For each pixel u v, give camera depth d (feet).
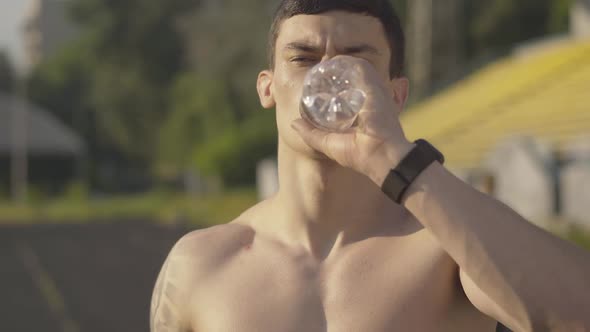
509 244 3.41
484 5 114.21
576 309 3.32
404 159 3.59
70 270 49.37
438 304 4.11
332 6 4.18
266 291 4.24
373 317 4.04
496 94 68.13
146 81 170.40
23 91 166.71
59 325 30.94
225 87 142.61
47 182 167.94
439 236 3.52
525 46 78.84
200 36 146.82
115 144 185.98
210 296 4.35
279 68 4.32
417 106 78.74
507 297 3.43
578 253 3.43
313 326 4.09
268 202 4.79
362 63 3.80
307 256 4.34
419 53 83.15
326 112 3.76
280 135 4.45
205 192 150.61
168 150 160.45
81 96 186.80
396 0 100.89
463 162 53.42
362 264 4.22
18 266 52.29
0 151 160.86
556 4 110.32
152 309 4.73
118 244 66.33
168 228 82.23
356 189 4.33
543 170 42.83
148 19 168.45
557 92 61.00
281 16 4.34
